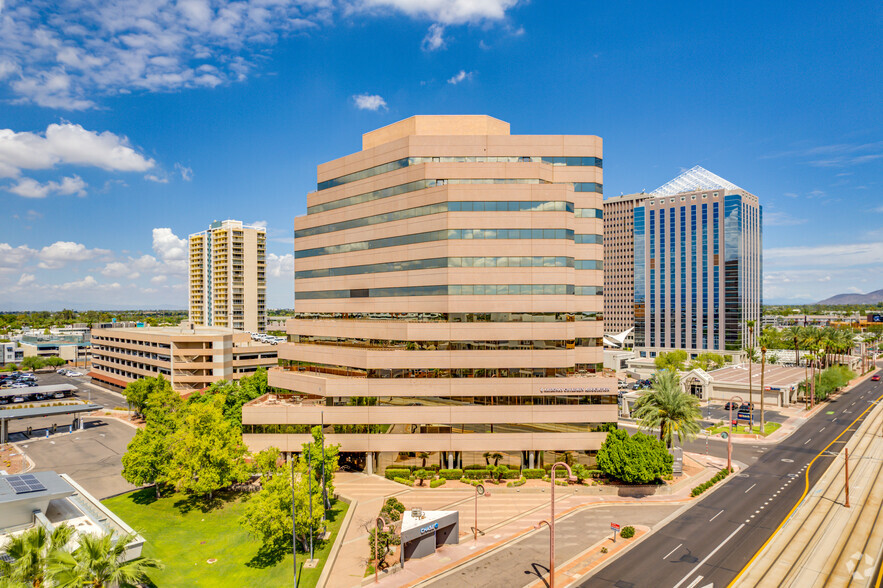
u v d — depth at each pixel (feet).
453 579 135.33
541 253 221.25
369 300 244.01
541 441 219.20
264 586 132.77
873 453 253.85
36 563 102.68
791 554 146.51
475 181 228.22
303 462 173.88
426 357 221.66
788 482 213.05
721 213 614.75
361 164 251.60
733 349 602.44
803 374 465.06
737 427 314.96
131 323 571.28
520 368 220.02
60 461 260.42
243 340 455.22
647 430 308.60
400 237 234.99
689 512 181.57
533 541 159.02
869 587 127.44
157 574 138.92
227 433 198.49
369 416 223.51
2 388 456.86
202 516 183.11
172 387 396.98
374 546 146.51
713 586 129.39
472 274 220.84
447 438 220.23
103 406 405.39
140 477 194.29
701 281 627.46
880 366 618.03
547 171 229.86
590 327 230.27
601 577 135.03
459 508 187.11
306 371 258.98
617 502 191.72
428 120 244.22
